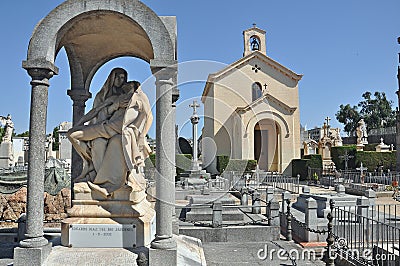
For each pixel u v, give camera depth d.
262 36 38.78
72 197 7.79
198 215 10.82
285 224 11.12
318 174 30.72
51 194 13.38
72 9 6.10
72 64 8.07
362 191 20.47
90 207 6.71
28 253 5.71
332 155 35.38
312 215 9.83
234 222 10.46
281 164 34.34
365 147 40.53
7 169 20.64
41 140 6.00
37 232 5.87
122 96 7.25
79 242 6.50
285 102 35.84
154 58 5.97
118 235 6.53
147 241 6.62
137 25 6.17
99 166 6.91
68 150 28.38
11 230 9.52
